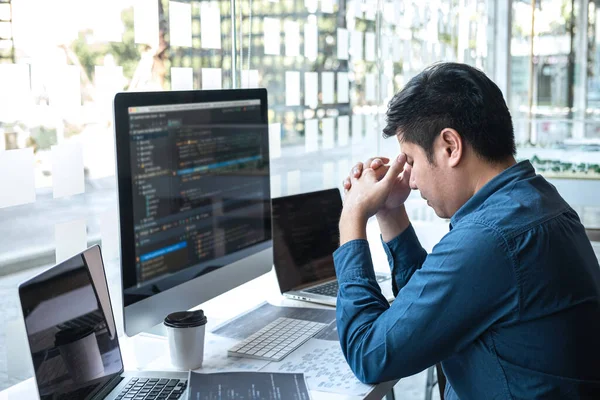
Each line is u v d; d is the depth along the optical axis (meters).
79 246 1.46
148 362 1.33
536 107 3.49
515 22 3.47
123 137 1.29
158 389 1.17
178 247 1.45
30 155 1.33
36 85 1.34
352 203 1.32
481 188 1.12
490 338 1.07
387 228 1.50
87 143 1.46
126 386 1.18
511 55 3.51
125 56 1.55
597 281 1.12
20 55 1.31
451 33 3.40
